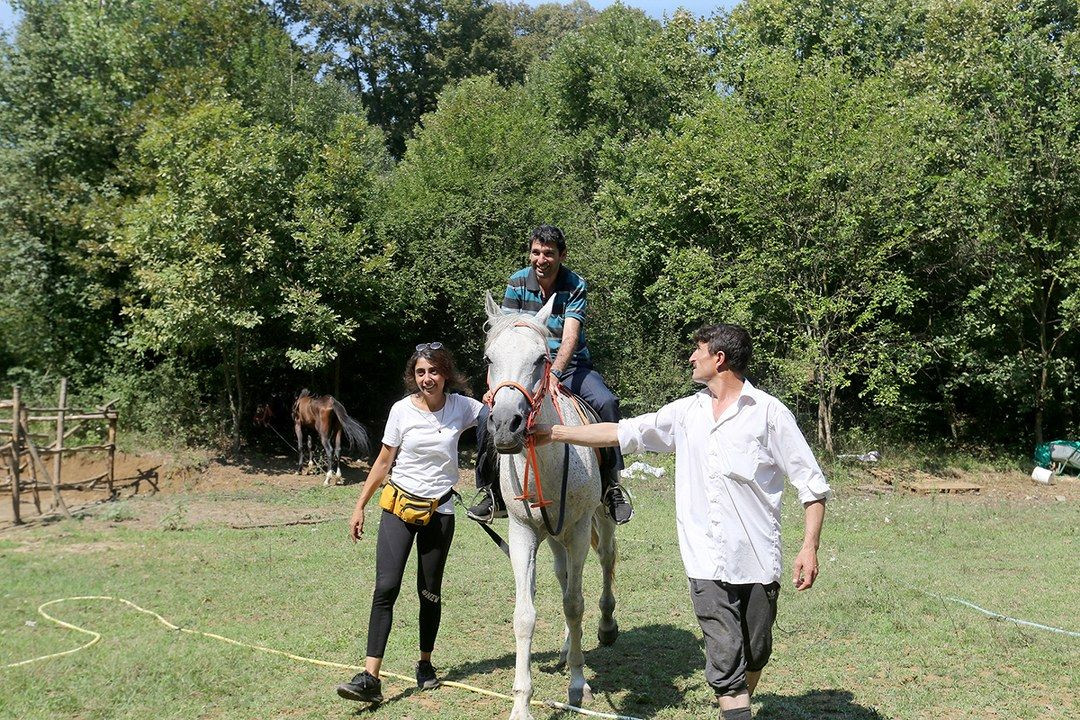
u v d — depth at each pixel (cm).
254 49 2205
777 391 1930
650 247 2158
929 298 1986
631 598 790
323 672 587
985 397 2136
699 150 2000
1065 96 1778
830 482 1652
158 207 1694
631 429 429
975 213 1802
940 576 883
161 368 2006
